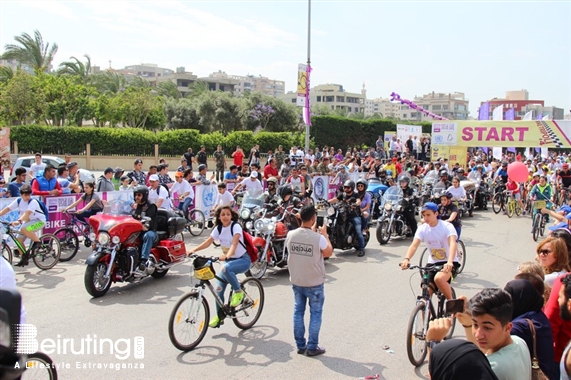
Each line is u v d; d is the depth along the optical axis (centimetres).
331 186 2023
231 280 641
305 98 2242
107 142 3719
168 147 3922
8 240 1016
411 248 622
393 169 2220
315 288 586
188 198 1369
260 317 728
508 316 298
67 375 532
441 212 1013
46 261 1000
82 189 1388
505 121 2542
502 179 2047
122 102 4728
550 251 507
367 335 662
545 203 1405
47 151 3578
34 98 4141
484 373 245
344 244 1141
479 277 995
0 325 230
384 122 4828
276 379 531
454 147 2769
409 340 560
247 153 4091
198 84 7938
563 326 389
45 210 1009
